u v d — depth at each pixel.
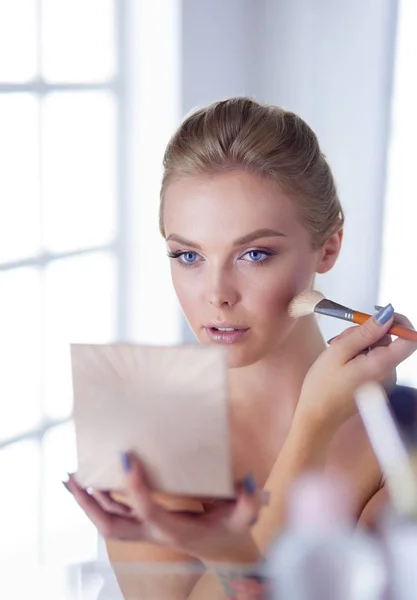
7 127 2.01
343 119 2.63
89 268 2.27
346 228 2.68
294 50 2.64
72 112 2.16
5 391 2.09
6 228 2.04
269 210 0.98
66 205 2.18
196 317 1.02
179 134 1.04
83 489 0.87
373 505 0.99
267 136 1.00
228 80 2.57
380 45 2.55
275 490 0.94
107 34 2.21
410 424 1.01
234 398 1.10
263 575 0.78
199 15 2.40
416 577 0.63
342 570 0.64
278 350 1.08
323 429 0.96
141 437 0.82
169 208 1.01
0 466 2.10
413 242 2.63
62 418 2.22
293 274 1.01
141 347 0.81
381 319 0.94
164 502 0.93
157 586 0.82
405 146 2.59
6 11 1.97
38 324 2.15
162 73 2.32
